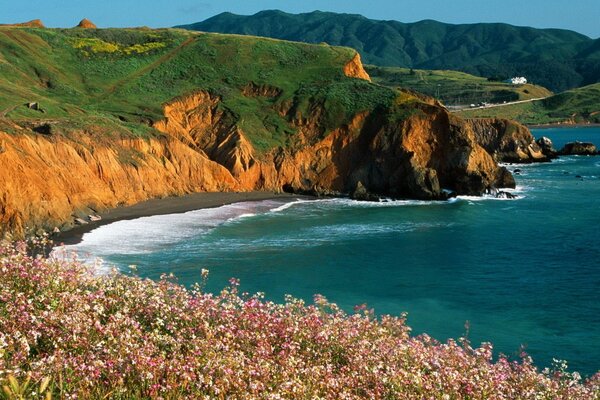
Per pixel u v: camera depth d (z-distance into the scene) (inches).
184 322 440.1
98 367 327.0
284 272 1539.1
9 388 247.0
